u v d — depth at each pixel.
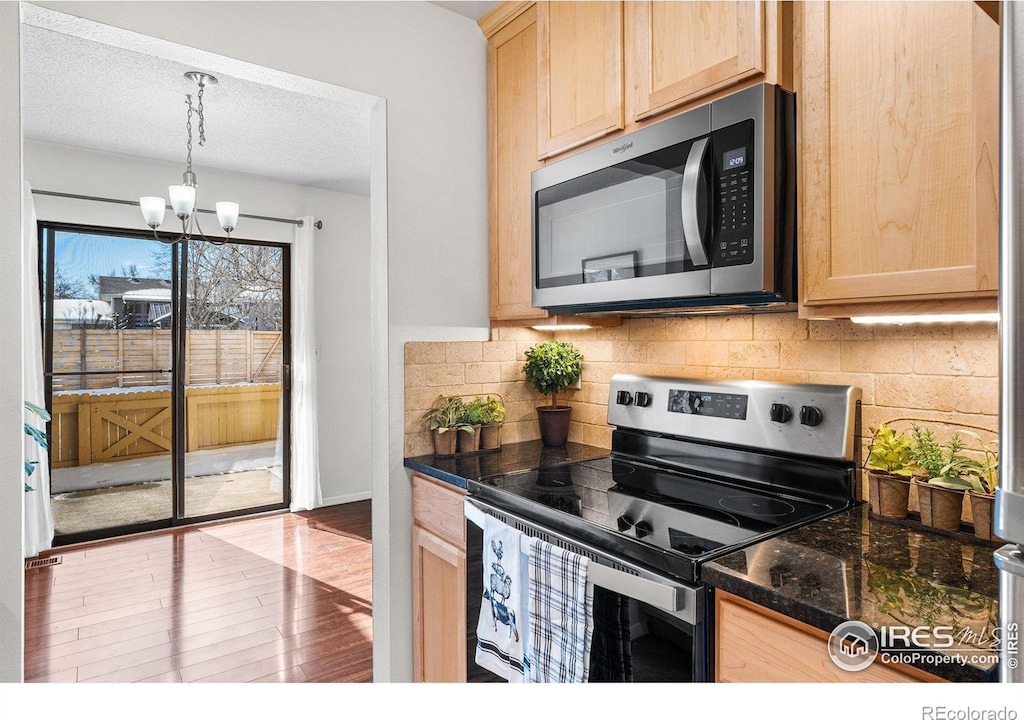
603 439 2.21
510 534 1.49
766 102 1.27
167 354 4.27
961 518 1.23
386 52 1.99
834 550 1.14
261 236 4.59
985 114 1.01
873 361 1.46
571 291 1.75
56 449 3.86
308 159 4.09
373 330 2.06
